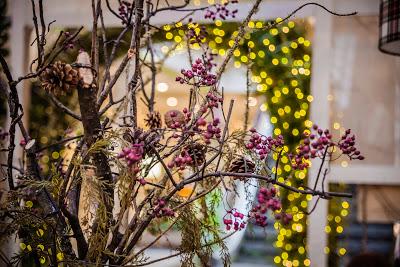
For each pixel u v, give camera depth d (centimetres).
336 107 286
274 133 293
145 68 287
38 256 139
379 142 281
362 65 284
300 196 285
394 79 282
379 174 278
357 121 284
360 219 299
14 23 303
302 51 293
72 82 127
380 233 468
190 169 142
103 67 302
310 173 278
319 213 277
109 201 132
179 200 140
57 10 303
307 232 281
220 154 130
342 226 291
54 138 310
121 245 132
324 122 281
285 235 292
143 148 129
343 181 279
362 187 296
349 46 285
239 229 133
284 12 283
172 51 272
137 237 132
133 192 138
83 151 136
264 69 297
